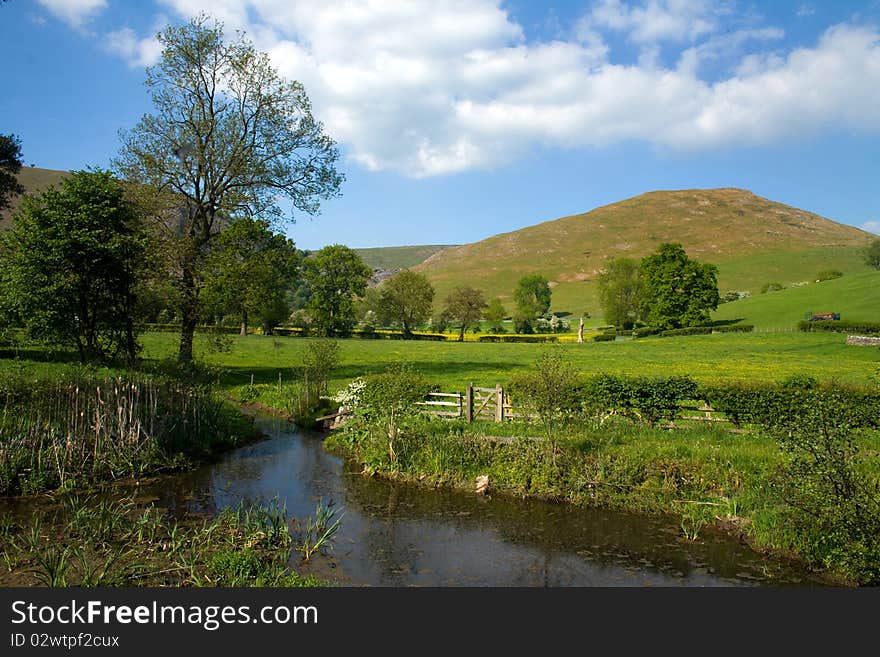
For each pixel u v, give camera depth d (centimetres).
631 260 9894
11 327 2338
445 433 1700
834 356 4838
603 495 1309
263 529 1068
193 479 1469
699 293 7856
